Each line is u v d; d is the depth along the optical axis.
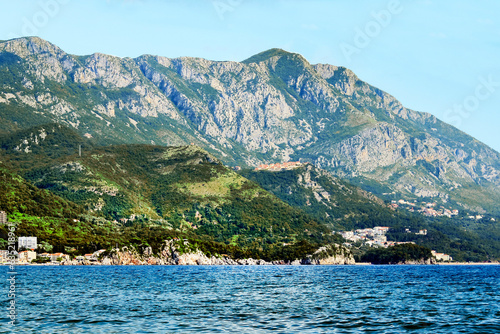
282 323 113.38
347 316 123.56
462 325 112.38
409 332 104.75
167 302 149.00
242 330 105.19
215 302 149.88
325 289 195.25
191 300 154.38
